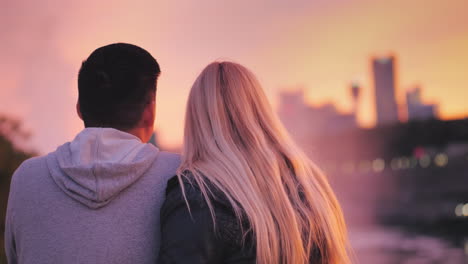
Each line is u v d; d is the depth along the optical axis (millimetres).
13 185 1302
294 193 1202
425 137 111188
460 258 43094
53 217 1228
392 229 74625
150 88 1373
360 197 105000
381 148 113688
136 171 1267
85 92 1353
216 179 1113
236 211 1052
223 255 1046
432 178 93688
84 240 1211
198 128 1242
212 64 1320
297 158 1274
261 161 1172
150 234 1268
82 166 1211
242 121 1226
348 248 1312
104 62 1333
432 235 66875
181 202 1065
